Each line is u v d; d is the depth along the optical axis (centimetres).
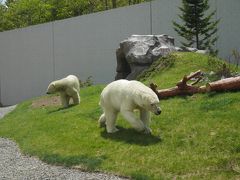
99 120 1053
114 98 945
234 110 930
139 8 2108
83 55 2489
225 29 1753
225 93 1053
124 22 2202
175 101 1093
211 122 895
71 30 2558
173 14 1939
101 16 2341
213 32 1695
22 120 1470
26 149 1049
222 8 1759
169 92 1138
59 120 1235
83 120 1154
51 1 4788
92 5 4656
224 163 730
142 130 910
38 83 2864
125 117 909
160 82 1372
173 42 1722
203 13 1789
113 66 2291
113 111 974
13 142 1188
